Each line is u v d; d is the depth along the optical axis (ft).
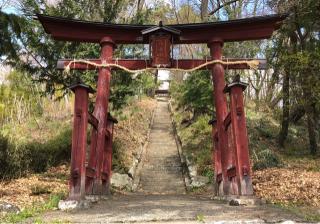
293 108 55.67
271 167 43.45
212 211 21.89
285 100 50.60
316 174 36.68
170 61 32.76
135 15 50.39
